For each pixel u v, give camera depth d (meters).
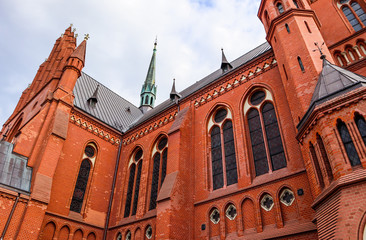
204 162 21.53
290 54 18.11
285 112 18.36
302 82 16.23
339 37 19.77
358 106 11.26
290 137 17.23
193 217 19.50
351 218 9.42
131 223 23.55
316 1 22.91
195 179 21.30
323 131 11.98
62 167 24.50
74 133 26.91
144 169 26.48
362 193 9.66
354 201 9.70
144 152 27.94
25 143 22.64
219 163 20.94
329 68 14.22
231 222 17.52
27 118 29.12
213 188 20.16
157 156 26.61
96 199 26.17
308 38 18.08
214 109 23.91
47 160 21.73
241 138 20.05
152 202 23.67
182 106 26.83
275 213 15.56
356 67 17.25
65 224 22.58
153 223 21.59
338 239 9.41
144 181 25.53
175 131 23.20
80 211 24.69
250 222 16.56
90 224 24.33
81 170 26.45
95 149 28.80
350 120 11.24
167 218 18.08
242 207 17.42
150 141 28.00
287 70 18.06
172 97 33.66
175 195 19.22
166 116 28.09
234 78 23.59
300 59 17.30
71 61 29.03
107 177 28.22
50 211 22.02
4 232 16.97
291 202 15.38
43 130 23.97
